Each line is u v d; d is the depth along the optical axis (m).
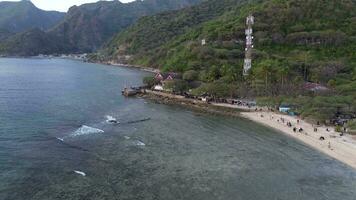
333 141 114.25
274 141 114.00
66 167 85.44
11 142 101.44
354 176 88.06
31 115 136.12
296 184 82.56
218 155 99.44
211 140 113.50
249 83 187.38
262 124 135.88
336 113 141.00
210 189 78.19
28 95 185.25
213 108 163.38
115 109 157.25
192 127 129.50
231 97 179.88
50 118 132.25
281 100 159.75
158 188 77.38
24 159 88.94
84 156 93.19
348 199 76.31
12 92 193.50
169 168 88.31
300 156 100.62
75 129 118.19
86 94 197.75
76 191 73.88
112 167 87.06
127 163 90.06
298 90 174.75
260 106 162.12
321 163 95.81
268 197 75.88
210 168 89.69
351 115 141.00
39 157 90.75
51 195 71.62
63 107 155.62
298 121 137.25
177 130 124.38
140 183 79.25
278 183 82.69
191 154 99.19
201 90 184.50
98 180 79.50
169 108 164.88
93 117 138.00
